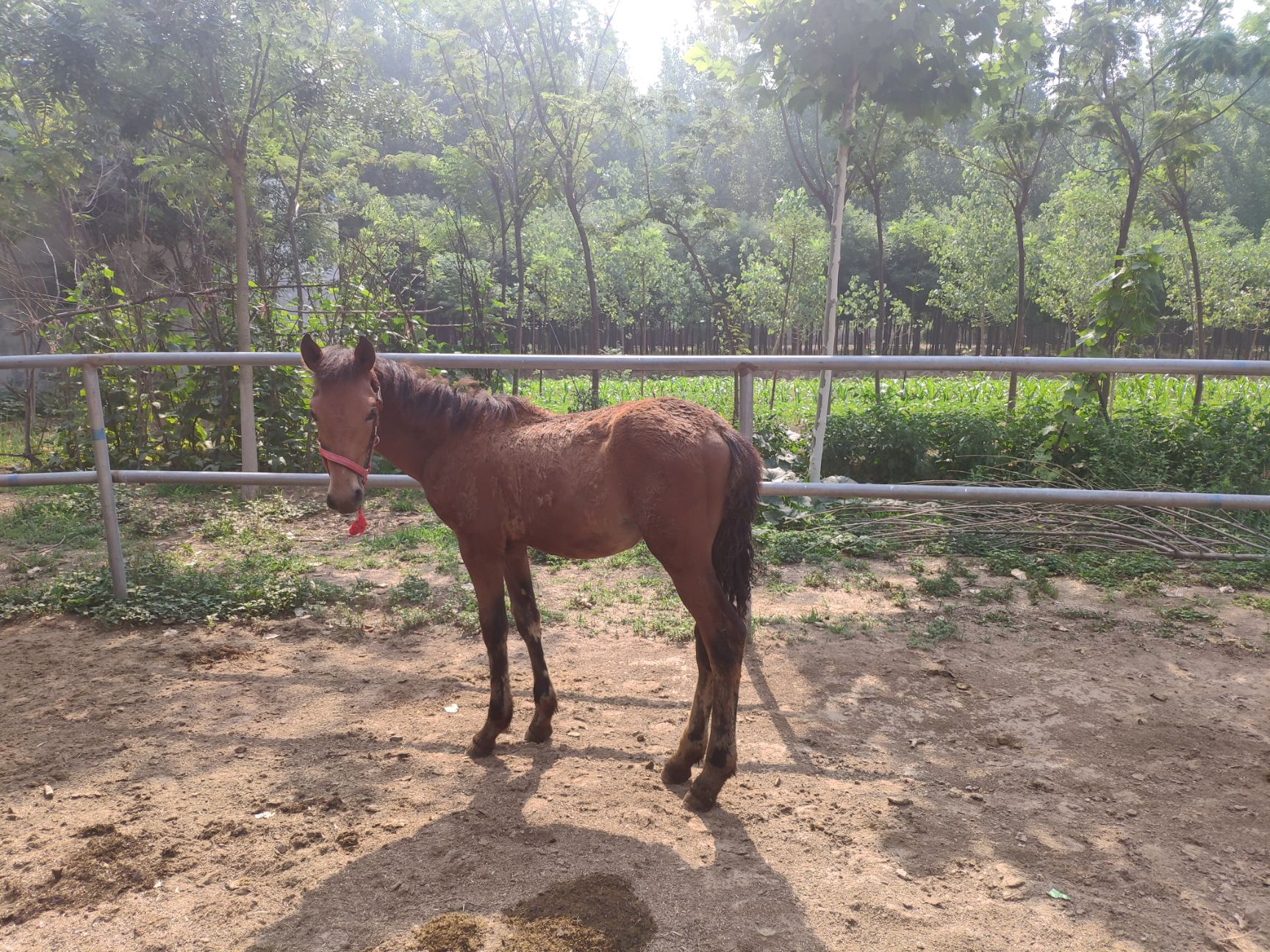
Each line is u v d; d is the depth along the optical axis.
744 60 8.78
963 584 5.38
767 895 2.41
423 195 31.73
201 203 13.23
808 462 8.52
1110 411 8.90
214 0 7.75
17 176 9.27
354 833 2.71
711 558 2.90
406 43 28.50
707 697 3.01
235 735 3.43
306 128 11.91
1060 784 3.05
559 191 17.50
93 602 4.88
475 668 4.14
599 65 16.84
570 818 2.81
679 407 2.93
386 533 6.74
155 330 9.32
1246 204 41.03
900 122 12.16
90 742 3.36
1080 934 2.26
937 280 36.41
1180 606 4.88
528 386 14.23
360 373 2.91
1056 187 36.78
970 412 9.12
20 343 14.01
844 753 3.29
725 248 35.41
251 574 5.40
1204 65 10.16
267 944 2.22
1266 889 2.46
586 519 2.92
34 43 7.28
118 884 2.48
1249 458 7.69
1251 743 3.34
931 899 2.40
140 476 4.84
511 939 2.21
